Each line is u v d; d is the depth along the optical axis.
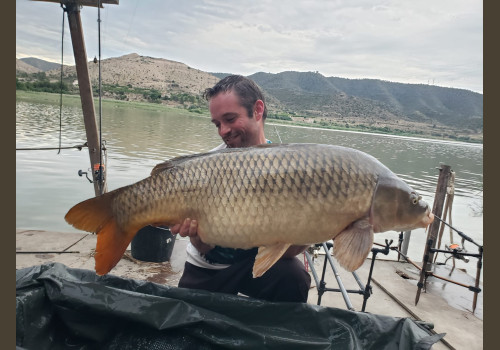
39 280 1.86
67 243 4.19
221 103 1.98
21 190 7.81
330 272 4.07
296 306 1.89
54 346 1.85
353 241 1.56
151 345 1.81
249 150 1.66
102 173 4.72
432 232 4.41
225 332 1.80
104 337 1.87
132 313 1.80
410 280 4.12
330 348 1.75
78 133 17.03
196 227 1.70
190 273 2.24
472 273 5.63
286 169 1.58
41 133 15.91
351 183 1.57
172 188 1.69
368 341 1.80
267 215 1.59
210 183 1.64
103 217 1.72
